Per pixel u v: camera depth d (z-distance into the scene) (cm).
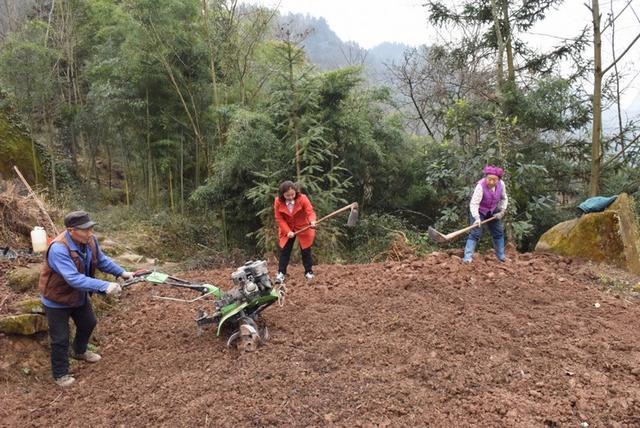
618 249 681
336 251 948
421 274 623
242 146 909
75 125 1363
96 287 398
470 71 1338
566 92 1070
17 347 448
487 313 507
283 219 610
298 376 401
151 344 483
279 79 948
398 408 357
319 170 965
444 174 1027
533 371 404
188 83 1191
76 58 1487
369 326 487
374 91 1109
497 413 352
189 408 367
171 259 1089
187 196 1340
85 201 1324
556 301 548
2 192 724
